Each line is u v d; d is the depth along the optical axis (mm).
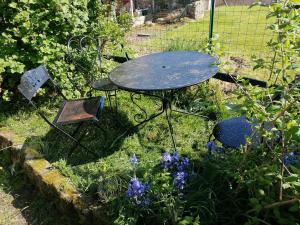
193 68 2719
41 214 2619
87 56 4027
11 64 3494
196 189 2088
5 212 2695
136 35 7801
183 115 3398
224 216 1918
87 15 4109
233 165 1975
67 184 2508
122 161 2826
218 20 8656
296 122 1379
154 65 2938
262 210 1700
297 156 1676
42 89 3807
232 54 5316
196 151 2824
